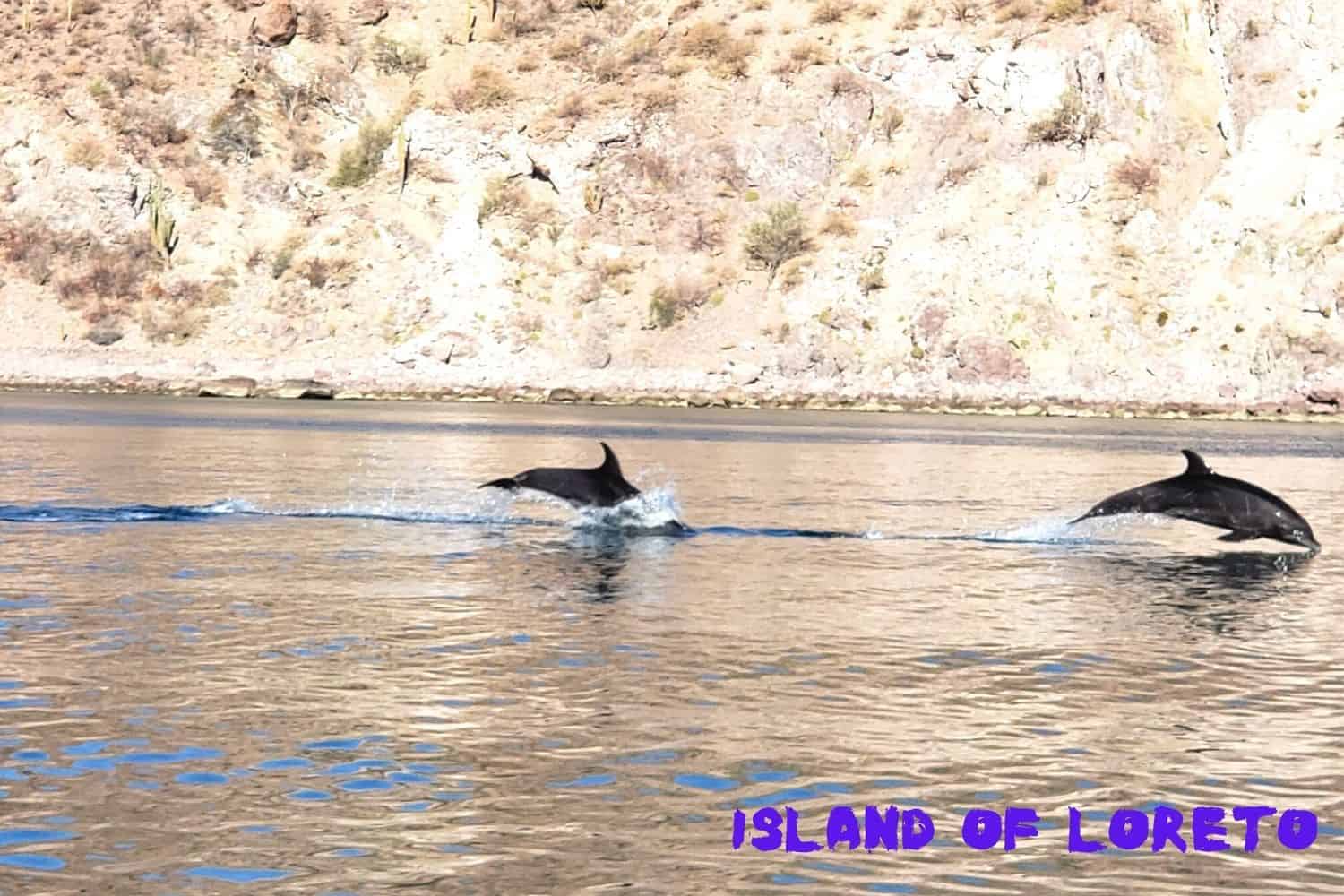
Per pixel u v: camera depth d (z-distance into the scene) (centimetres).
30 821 1964
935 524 6012
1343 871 1881
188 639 3184
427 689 2741
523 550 4866
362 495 6719
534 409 18475
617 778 2200
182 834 1928
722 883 1805
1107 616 3731
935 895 1791
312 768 2222
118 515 5675
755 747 2377
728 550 5000
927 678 2922
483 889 1770
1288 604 3978
